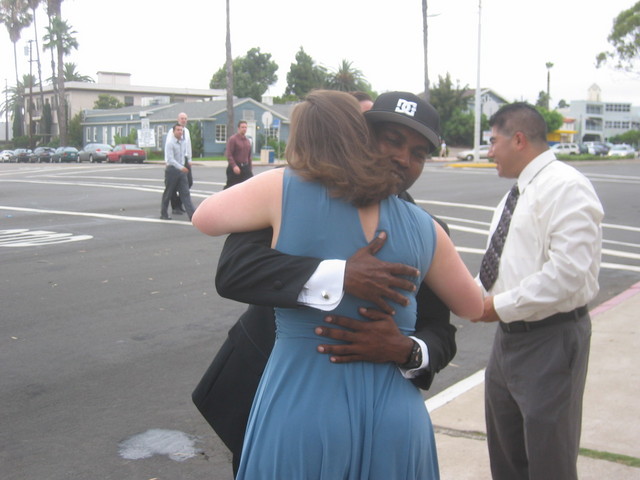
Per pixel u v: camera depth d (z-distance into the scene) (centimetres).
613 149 6600
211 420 246
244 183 199
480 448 409
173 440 439
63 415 470
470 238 1180
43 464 405
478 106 4244
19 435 440
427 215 207
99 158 4859
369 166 188
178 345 616
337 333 189
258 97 9075
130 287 813
